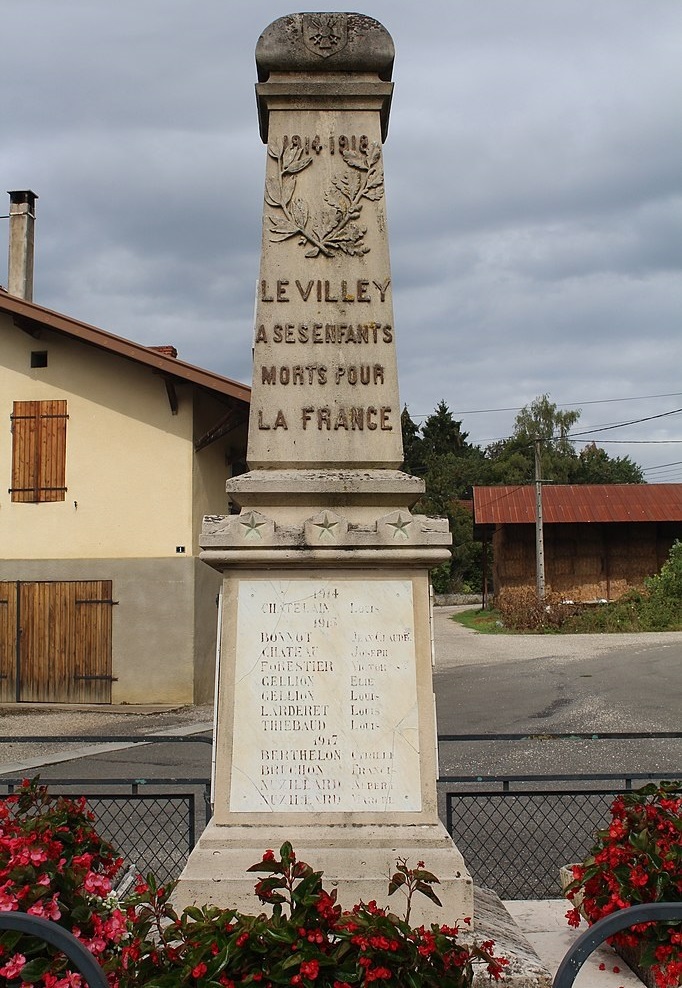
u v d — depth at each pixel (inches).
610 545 1339.8
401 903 161.8
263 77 203.5
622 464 2866.6
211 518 178.9
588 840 275.0
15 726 525.0
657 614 1089.4
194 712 575.2
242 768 172.6
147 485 629.6
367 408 190.7
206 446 645.9
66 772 379.9
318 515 178.5
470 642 964.0
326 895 135.1
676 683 625.0
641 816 167.9
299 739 173.8
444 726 484.4
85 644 621.9
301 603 178.5
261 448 188.7
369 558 177.2
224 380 593.0
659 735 223.3
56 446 641.6
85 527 634.2
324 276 195.0
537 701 564.4
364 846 166.6
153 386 633.6
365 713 175.0
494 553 1471.5
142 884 142.6
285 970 124.6
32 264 760.3
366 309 193.9
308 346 192.2
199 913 137.7
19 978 127.0
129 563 623.8
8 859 143.9
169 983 123.4
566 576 1338.6
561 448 2522.1
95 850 173.3
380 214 198.1
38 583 631.2
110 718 555.8
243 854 164.7
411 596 179.8
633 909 96.9
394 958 126.9
